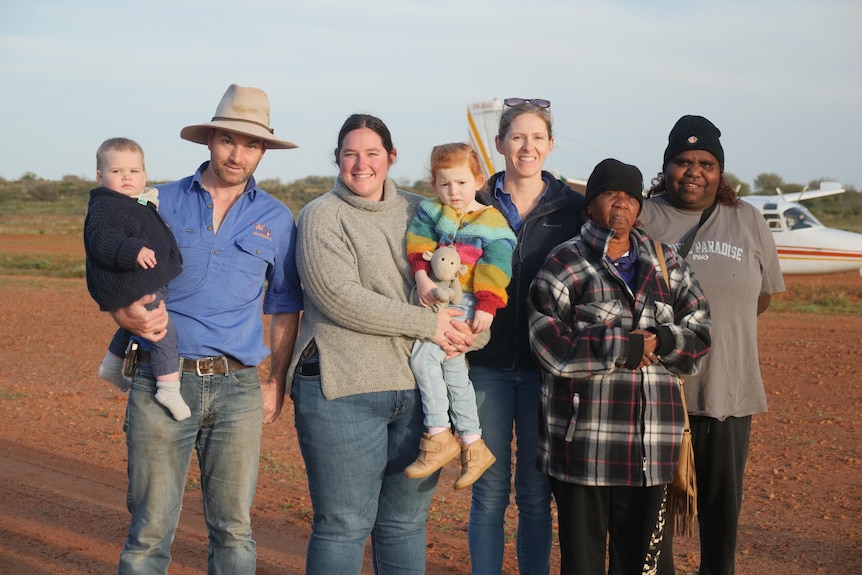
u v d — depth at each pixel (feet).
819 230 75.10
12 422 29.30
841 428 29.53
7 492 22.03
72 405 32.27
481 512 15.51
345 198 13.61
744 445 15.06
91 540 19.07
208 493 13.75
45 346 44.62
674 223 15.35
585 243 13.87
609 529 14.03
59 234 128.47
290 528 20.18
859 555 18.34
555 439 13.60
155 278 12.46
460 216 13.80
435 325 13.15
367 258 13.39
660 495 13.60
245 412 13.52
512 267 15.25
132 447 13.10
